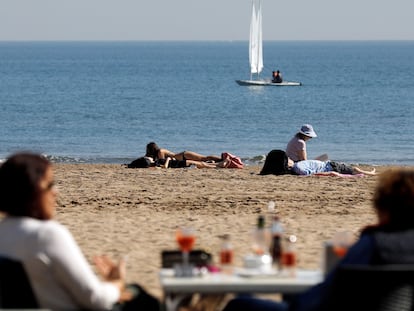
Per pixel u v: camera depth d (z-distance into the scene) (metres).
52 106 178.50
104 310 16.94
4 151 105.19
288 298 19.61
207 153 105.69
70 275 16.70
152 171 64.62
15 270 16.36
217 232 35.84
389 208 16.47
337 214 41.28
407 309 15.91
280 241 19.23
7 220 17.06
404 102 194.50
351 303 15.93
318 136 121.81
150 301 18.56
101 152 102.00
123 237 34.78
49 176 17.34
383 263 16.14
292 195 48.25
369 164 90.38
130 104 185.50
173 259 18.97
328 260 18.48
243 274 18.31
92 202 45.06
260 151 106.56
